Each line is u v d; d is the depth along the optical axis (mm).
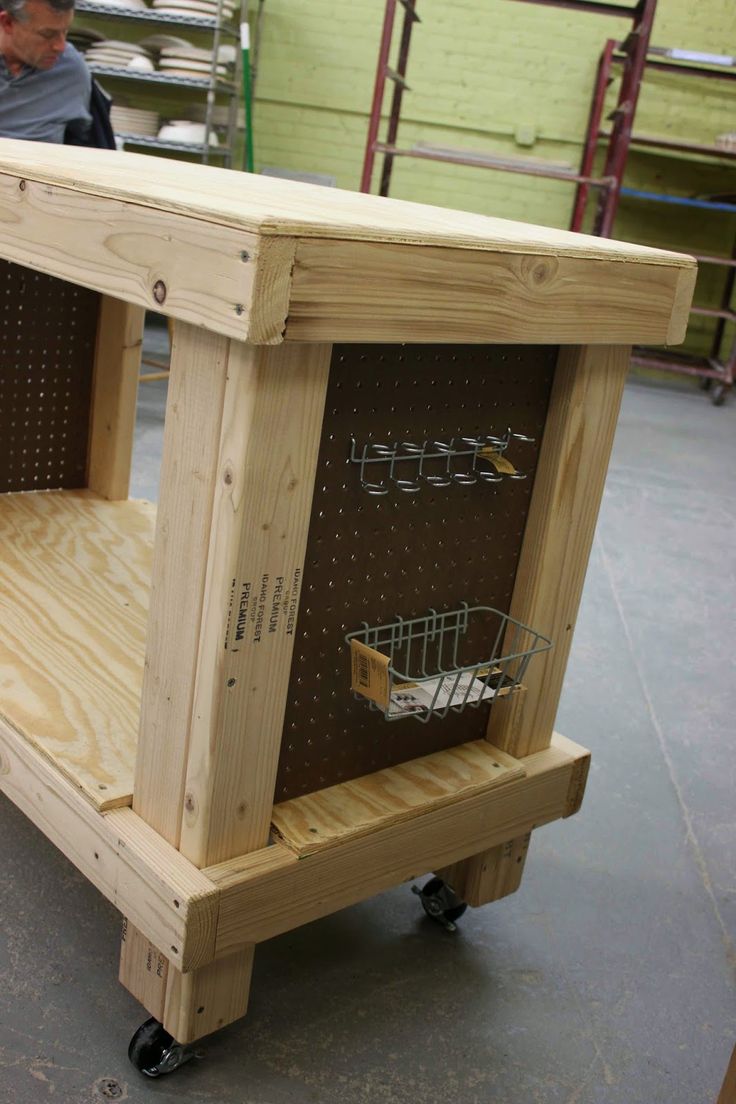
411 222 1158
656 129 7453
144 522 2271
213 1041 1384
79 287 2252
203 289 978
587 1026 1516
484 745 1549
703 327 7781
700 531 4105
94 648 1676
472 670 1335
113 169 1371
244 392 1012
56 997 1421
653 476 4852
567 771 1565
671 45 7305
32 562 1968
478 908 1762
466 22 7262
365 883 1331
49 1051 1326
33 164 1306
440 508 1350
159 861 1185
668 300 1353
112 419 2312
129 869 1215
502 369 1340
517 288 1152
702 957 1706
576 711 2512
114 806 1272
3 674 1544
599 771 2252
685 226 7605
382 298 1020
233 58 6566
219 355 1034
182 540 1125
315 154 7602
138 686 1578
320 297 967
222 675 1104
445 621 1426
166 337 6547
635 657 2873
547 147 7543
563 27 7238
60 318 2250
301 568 1139
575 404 1380
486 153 6168
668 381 7605
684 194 7543
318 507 1209
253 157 7164
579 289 1228
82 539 2119
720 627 3172
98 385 2328
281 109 7488
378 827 1308
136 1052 1305
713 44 7297
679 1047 1498
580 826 2043
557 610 1495
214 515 1076
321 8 7258
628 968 1656
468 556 1418
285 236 918
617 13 5738
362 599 1312
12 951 1493
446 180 7629
